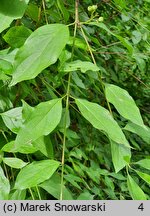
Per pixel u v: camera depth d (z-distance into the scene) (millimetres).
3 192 323
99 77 386
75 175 501
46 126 317
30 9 446
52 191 351
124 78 930
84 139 605
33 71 311
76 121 631
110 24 792
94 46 736
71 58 376
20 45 379
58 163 330
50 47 321
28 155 422
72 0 595
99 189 562
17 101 427
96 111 336
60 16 473
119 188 635
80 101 342
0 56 372
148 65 895
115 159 346
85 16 605
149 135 386
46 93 517
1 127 392
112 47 760
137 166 675
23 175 319
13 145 328
